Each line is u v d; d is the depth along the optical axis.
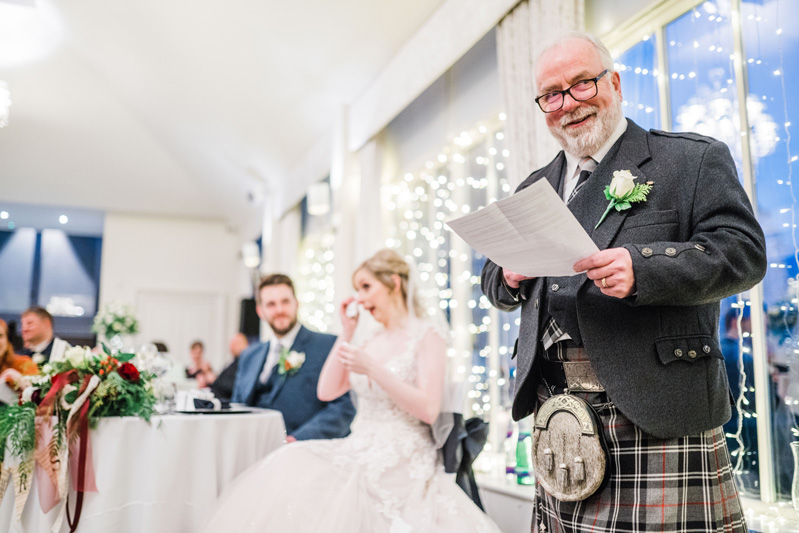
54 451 2.45
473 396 4.25
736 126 2.52
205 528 2.13
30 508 2.51
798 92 2.32
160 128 9.23
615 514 1.27
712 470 1.27
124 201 10.87
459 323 4.51
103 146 9.70
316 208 6.00
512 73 3.44
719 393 1.29
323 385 2.79
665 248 1.17
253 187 9.60
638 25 2.96
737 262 1.17
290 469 2.22
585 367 1.36
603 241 1.31
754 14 2.48
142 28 6.83
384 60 5.19
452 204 4.64
